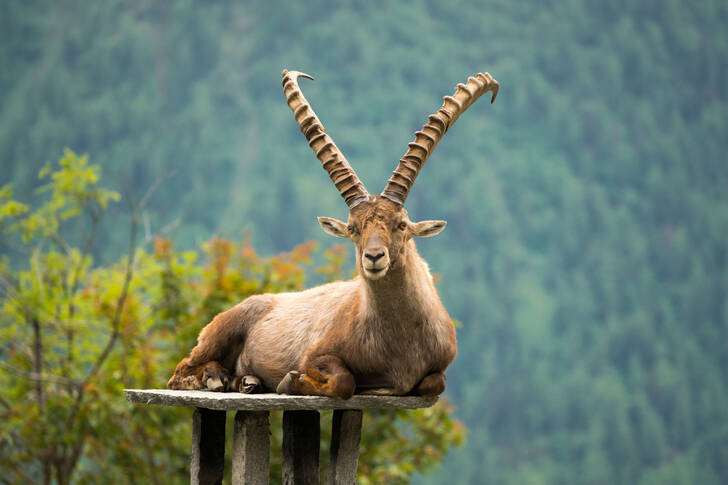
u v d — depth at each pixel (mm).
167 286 25031
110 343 24812
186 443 25203
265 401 10547
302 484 11977
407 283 10930
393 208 10875
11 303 26125
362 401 10977
